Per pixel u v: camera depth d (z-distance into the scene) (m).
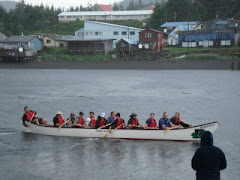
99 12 133.75
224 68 71.06
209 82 50.47
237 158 16.72
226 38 82.62
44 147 18.70
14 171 15.20
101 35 94.94
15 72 70.25
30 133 21.91
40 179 14.34
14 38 90.31
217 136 21.11
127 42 81.06
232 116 27.67
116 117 20.62
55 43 95.62
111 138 20.45
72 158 16.83
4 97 37.38
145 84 48.59
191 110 30.30
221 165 8.09
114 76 60.44
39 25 126.44
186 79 54.59
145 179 14.18
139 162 16.16
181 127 19.70
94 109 30.81
